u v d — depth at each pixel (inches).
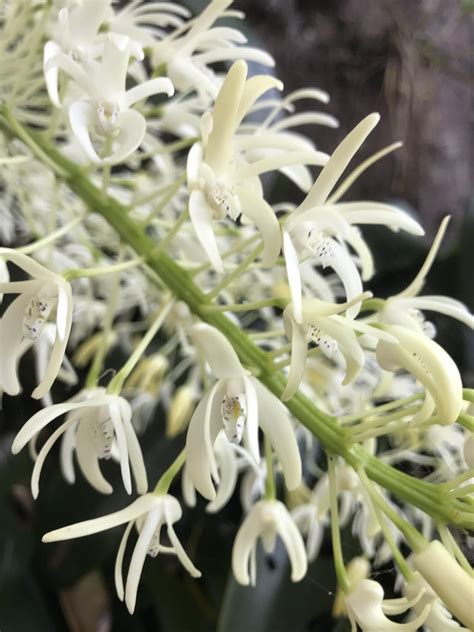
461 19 11.4
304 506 6.9
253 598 6.9
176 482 8.3
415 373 3.8
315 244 4.1
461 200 11.8
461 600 3.6
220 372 4.0
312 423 4.4
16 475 8.3
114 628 8.4
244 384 4.0
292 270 3.8
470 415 4.1
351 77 11.5
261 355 4.6
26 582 7.9
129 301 8.1
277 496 7.7
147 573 8.2
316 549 6.9
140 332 9.1
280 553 7.2
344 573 4.3
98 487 4.7
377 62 11.4
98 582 8.9
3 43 5.7
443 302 4.7
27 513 9.0
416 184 11.7
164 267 5.0
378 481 4.3
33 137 6.0
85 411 4.5
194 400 7.9
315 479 7.9
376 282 8.9
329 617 7.8
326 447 4.4
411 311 4.6
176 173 7.6
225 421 4.0
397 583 5.5
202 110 6.6
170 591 8.2
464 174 11.8
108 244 8.0
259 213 4.0
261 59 5.6
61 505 7.9
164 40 5.6
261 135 4.8
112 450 4.9
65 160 5.8
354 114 11.6
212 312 4.8
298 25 11.2
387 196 11.2
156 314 7.4
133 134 4.3
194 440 3.9
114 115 4.4
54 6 5.5
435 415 4.0
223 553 8.3
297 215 4.1
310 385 6.9
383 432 4.3
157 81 4.4
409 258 8.9
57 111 5.8
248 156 5.3
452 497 4.1
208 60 5.7
